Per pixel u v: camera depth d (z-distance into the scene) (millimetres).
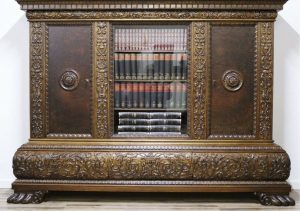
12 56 4840
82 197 4363
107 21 4098
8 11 4828
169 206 4055
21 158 4078
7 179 4859
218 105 4121
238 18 4062
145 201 4230
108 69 4117
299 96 4828
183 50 4180
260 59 4086
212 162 4031
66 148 4090
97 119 4141
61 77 4145
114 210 3912
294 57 4824
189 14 4070
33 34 4129
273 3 4016
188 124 4137
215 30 4102
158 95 4223
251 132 4129
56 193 4500
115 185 4059
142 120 4211
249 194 4508
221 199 4312
